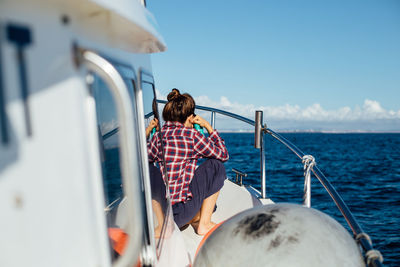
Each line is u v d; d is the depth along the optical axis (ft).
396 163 115.14
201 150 8.00
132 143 2.43
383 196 54.13
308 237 3.74
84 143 2.31
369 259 3.94
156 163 5.46
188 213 8.06
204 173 8.17
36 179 1.97
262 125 10.73
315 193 50.67
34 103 1.94
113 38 3.03
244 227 4.01
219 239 4.05
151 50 4.53
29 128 1.92
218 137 8.48
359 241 4.46
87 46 2.45
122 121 2.40
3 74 1.77
